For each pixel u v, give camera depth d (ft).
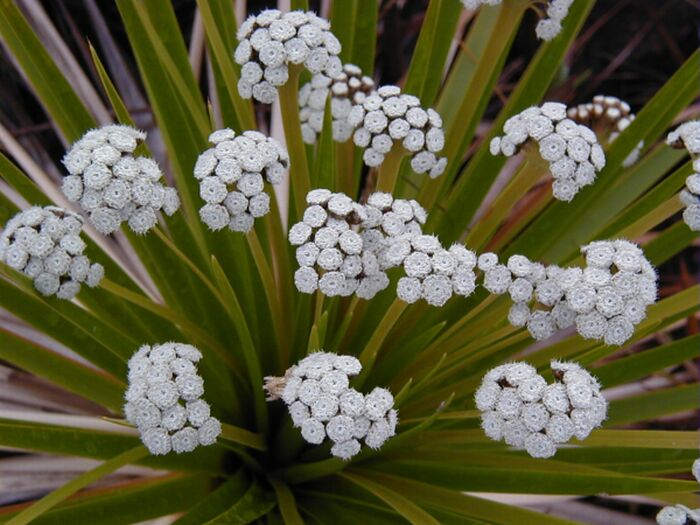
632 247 0.70
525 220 1.08
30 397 1.15
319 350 0.79
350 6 1.08
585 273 0.69
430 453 0.95
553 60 1.07
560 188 0.76
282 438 0.91
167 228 1.02
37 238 0.68
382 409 0.64
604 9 1.64
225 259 0.98
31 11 1.35
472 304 1.03
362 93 0.98
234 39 1.07
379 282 0.72
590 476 0.78
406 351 0.91
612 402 1.01
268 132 1.49
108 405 0.86
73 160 0.68
